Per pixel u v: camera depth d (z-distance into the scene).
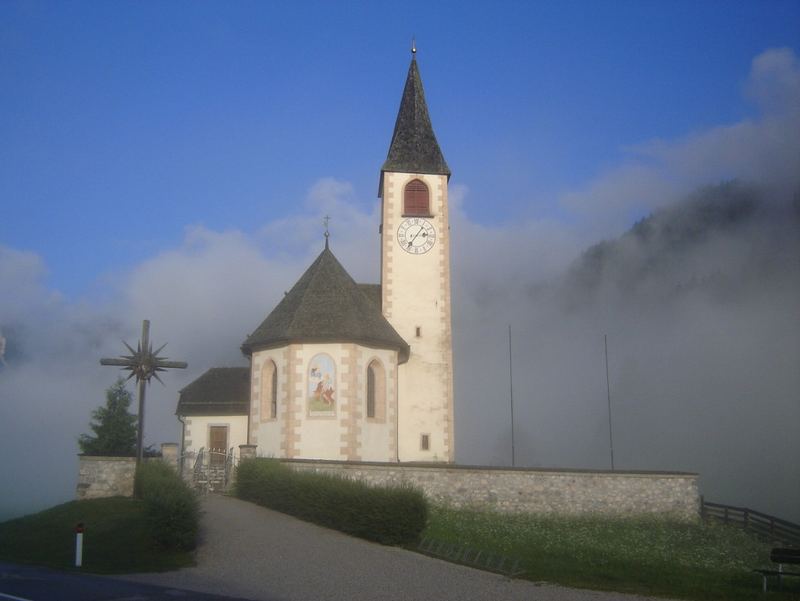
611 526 35.47
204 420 48.25
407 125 54.03
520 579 22.94
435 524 31.44
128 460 37.09
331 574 22.62
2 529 31.41
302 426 41.38
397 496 28.02
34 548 27.12
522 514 36.69
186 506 26.03
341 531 29.47
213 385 49.75
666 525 36.97
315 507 31.00
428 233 51.66
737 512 47.81
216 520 30.80
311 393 41.72
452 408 49.03
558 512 37.12
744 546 33.91
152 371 35.81
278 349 42.91
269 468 35.09
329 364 42.00
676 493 38.31
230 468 39.66
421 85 55.50
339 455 41.16
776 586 23.14
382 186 53.09
